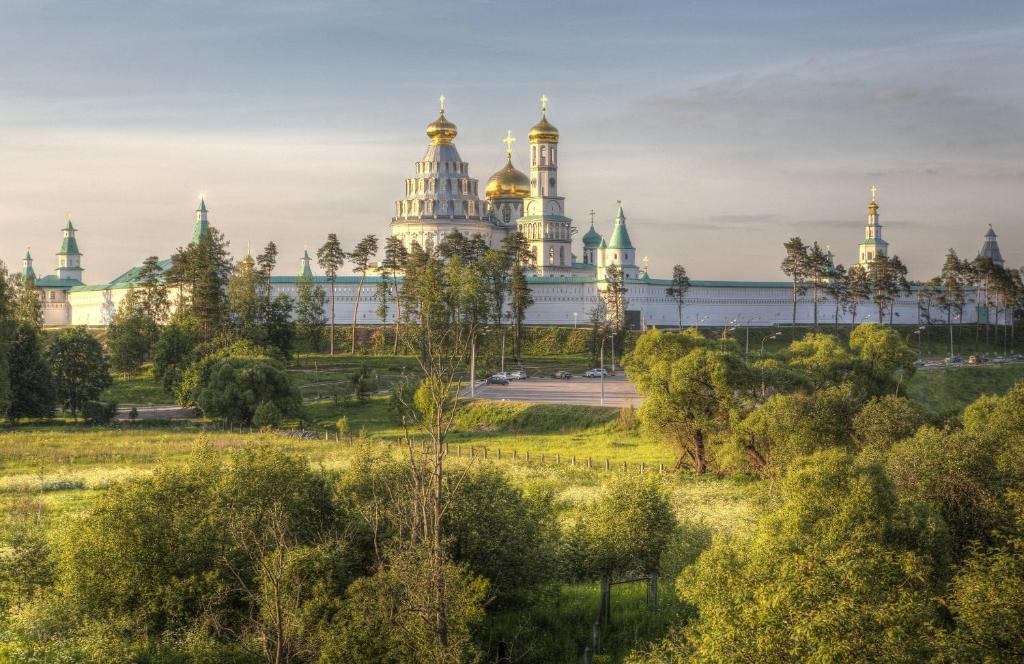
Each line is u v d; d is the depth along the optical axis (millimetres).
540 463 116688
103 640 50844
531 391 180375
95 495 94250
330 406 170875
